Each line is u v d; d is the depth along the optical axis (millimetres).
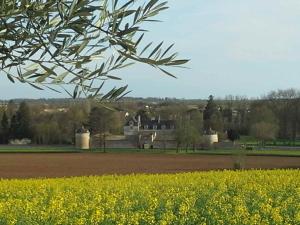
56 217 13773
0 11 2707
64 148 86062
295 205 16234
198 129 81375
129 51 2965
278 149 80250
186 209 14281
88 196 19578
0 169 47125
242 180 25156
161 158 63531
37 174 41281
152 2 2967
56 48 2861
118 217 13820
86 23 2855
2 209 14398
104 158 63750
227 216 13961
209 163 54781
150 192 20125
